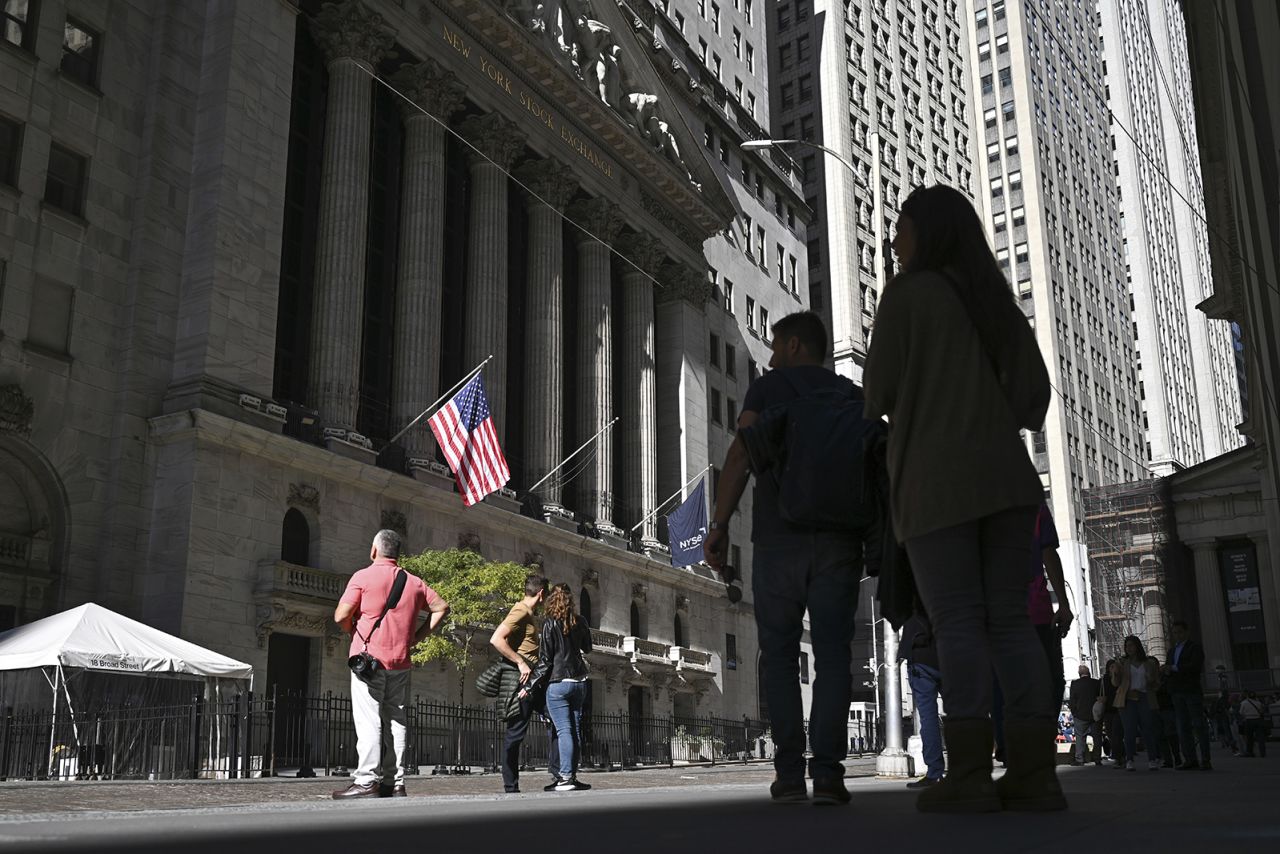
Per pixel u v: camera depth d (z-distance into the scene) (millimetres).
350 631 10000
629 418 50156
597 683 42531
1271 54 15250
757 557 5277
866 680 66000
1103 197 123438
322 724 29281
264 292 31906
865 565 5184
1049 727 4004
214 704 23188
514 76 43719
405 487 34625
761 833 2836
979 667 3959
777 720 5105
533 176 45812
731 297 61219
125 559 28219
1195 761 14328
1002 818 3473
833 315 75688
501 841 2607
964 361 4117
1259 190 21078
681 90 58281
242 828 3234
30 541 27094
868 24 87438
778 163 70000
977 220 4367
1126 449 113000
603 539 45281
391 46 38469
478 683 11750
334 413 33531
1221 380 152125
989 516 4125
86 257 29188
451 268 42062
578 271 49000
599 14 50000
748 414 5492
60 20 29641
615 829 3025
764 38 72062
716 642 52125
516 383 44812
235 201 31469
